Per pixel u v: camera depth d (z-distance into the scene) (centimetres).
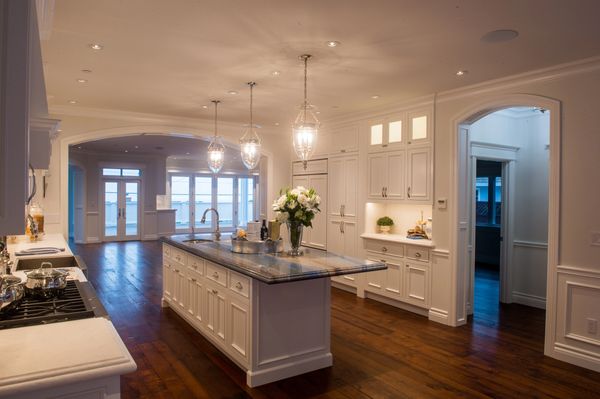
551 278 375
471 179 516
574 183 361
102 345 153
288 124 676
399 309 524
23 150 109
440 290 473
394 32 293
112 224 1191
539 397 302
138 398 295
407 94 475
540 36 298
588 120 352
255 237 432
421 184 494
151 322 459
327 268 311
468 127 467
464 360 367
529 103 391
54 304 208
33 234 455
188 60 358
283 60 356
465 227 470
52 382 129
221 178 1502
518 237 564
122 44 320
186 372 336
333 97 491
